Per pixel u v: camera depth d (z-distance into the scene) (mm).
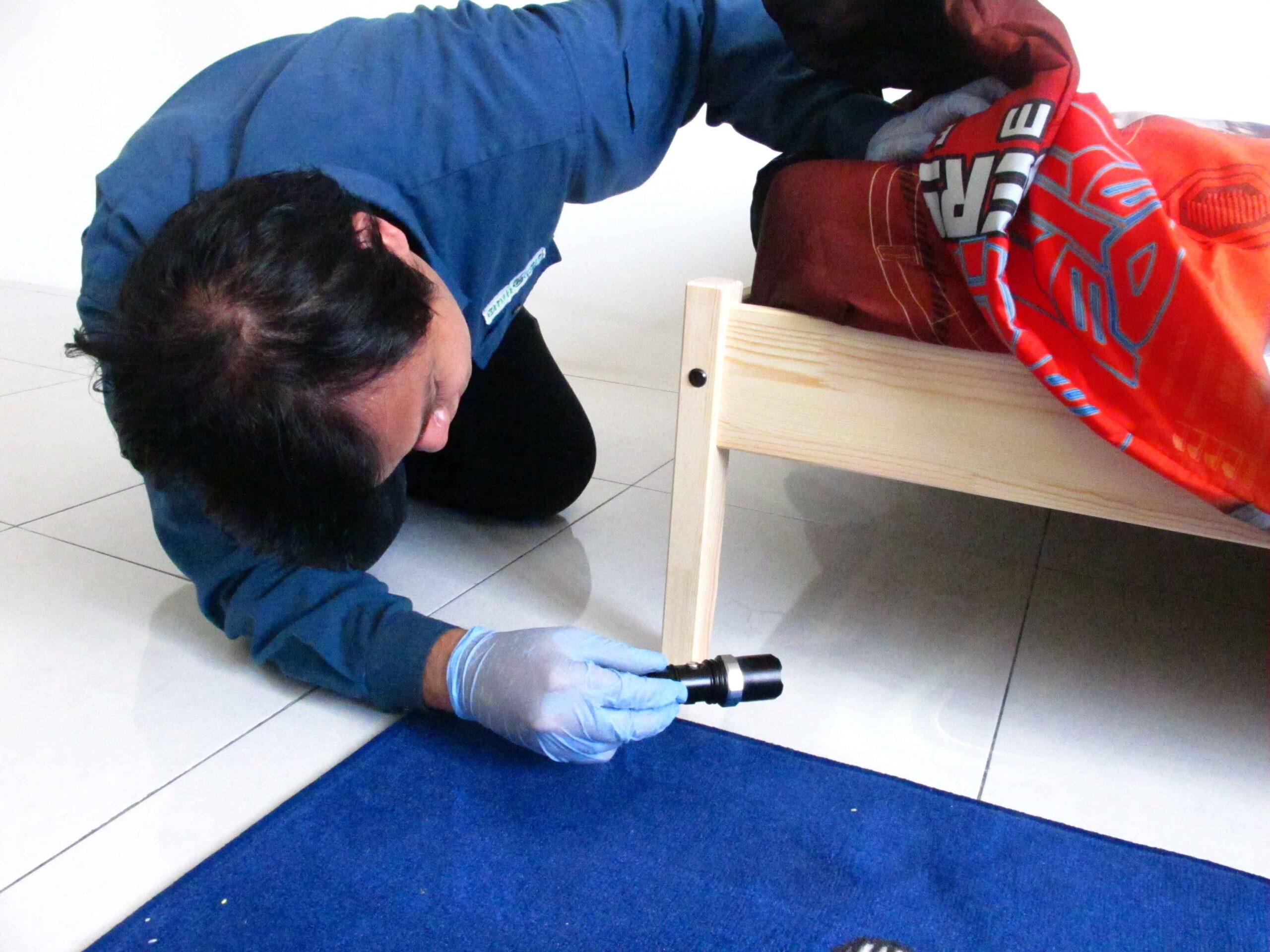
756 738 780
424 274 591
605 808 693
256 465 514
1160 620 1003
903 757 772
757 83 905
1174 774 760
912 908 611
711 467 767
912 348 674
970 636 957
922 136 699
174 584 1020
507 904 607
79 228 2328
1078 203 596
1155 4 1320
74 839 665
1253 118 1315
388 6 1795
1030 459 670
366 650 769
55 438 1457
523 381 1120
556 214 846
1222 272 578
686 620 822
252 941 578
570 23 816
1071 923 603
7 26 2178
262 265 492
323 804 688
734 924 595
